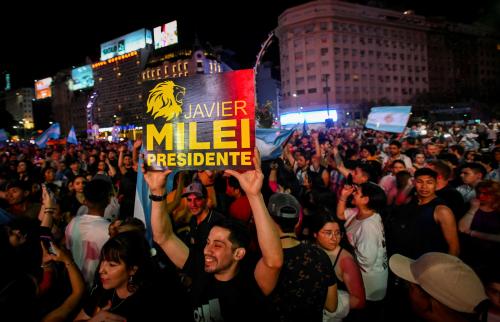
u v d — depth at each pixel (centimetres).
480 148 1134
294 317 252
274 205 271
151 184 256
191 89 235
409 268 203
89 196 378
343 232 411
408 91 9081
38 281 280
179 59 9538
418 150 822
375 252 353
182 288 230
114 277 220
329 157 818
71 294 284
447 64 9831
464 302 173
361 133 2111
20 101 17150
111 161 971
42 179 752
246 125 224
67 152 1380
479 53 10488
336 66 8031
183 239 411
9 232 269
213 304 247
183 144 238
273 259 222
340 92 8075
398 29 8894
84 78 13338
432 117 6919
